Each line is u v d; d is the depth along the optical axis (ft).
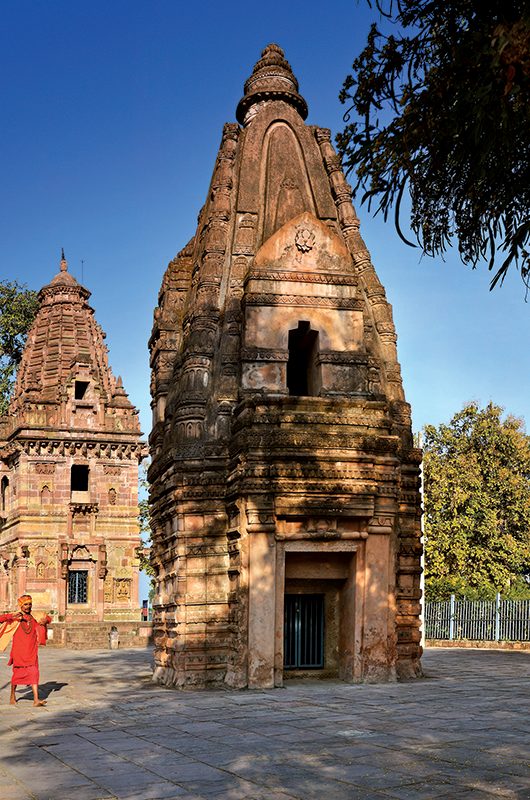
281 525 61.36
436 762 33.47
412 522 69.72
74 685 66.95
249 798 28.99
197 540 64.39
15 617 54.60
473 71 23.48
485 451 158.92
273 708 49.70
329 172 77.66
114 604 162.50
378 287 73.92
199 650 62.80
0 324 176.96
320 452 61.41
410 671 66.23
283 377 65.92
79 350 170.40
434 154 25.36
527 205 25.84
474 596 139.95
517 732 39.78
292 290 67.05
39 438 160.45
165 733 42.09
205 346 67.41
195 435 65.62
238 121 80.59
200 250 75.66
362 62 26.76
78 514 162.30
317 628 65.87
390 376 71.61
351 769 32.71
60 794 30.14
